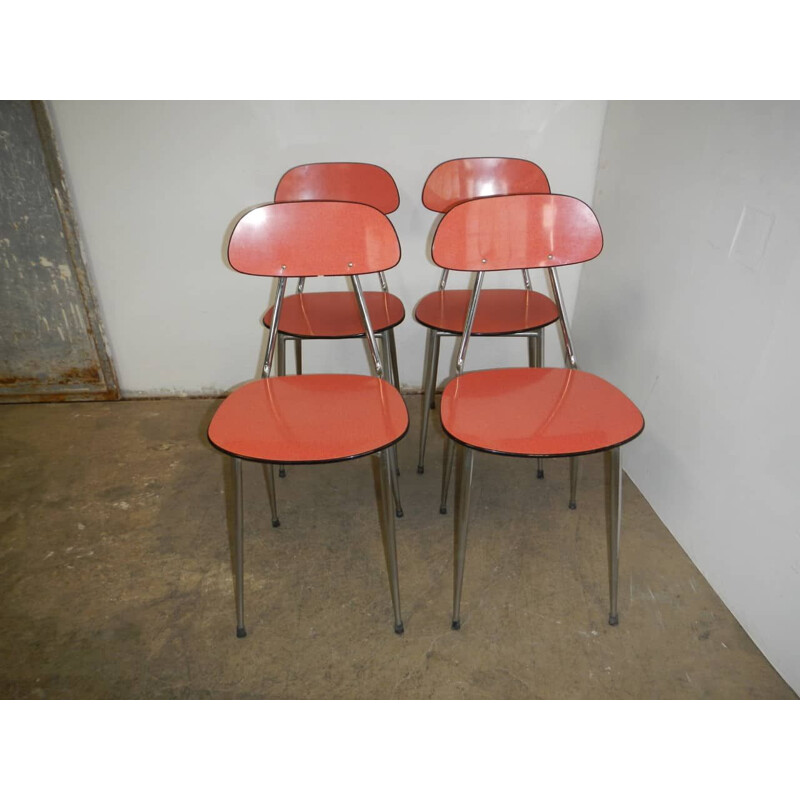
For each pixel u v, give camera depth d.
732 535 1.48
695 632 1.46
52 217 2.12
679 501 1.71
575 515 1.86
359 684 1.35
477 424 1.33
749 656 1.40
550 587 1.60
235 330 2.40
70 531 1.80
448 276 2.34
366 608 1.54
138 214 2.16
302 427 1.33
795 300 1.23
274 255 1.49
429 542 1.76
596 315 2.19
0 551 1.73
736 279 1.41
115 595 1.58
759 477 1.37
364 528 1.82
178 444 2.22
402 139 2.10
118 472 2.06
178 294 2.32
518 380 1.52
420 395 2.55
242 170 2.11
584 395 1.44
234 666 1.39
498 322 1.78
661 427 1.77
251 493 1.97
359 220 1.48
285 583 1.62
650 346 1.81
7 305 2.28
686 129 1.59
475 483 2.01
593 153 2.14
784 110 1.25
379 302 1.99
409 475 2.06
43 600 1.57
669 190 1.68
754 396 1.36
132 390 2.51
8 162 2.03
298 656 1.42
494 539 1.77
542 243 1.52
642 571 1.64
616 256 2.02
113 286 2.29
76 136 2.02
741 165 1.38
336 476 2.05
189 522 1.84
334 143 2.10
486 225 1.49
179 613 1.53
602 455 2.15
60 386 2.47
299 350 2.11
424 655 1.42
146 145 2.04
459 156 2.14
